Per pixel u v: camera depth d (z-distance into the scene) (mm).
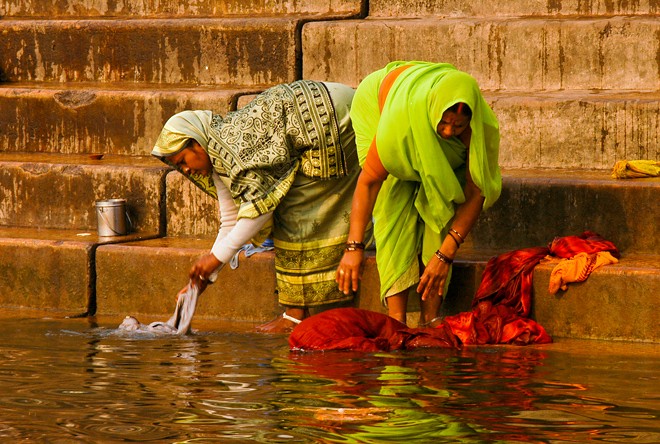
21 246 9664
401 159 7590
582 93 10125
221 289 9047
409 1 11391
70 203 10516
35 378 6480
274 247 8680
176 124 8242
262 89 11148
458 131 7379
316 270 8477
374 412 5625
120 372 6652
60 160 10930
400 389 6129
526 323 7750
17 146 11742
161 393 6082
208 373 6609
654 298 7695
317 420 5473
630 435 5176
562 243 8148
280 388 6176
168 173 10148
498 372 6609
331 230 8461
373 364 6863
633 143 9539
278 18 11531
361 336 7512
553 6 10867
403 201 8062
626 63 10219
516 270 8047
